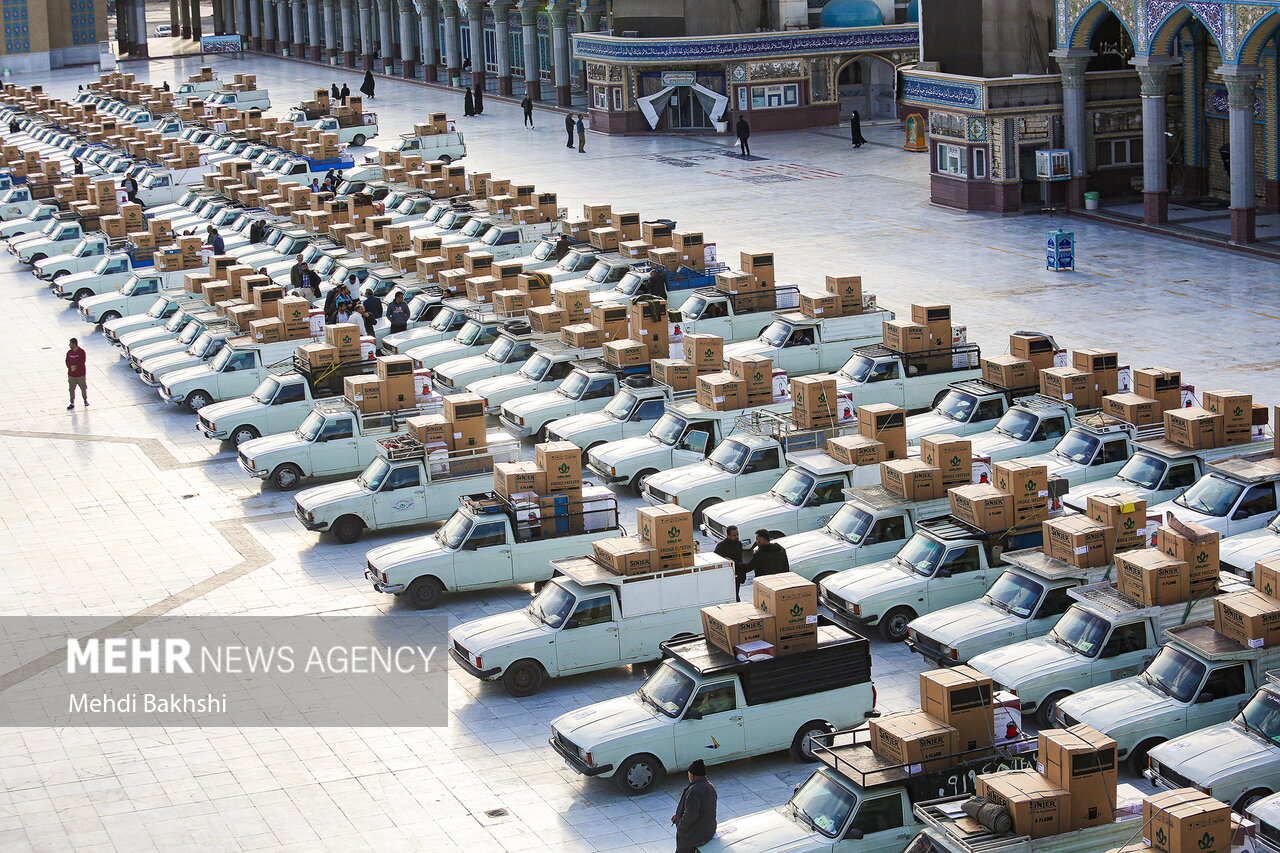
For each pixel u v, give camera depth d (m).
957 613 25.08
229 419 37.78
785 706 22.44
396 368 35.91
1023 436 32.59
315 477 36.31
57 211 65.69
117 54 143.38
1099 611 23.31
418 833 21.45
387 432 35.97
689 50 84.62
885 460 30.30
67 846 21.47
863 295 41.44
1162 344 42.16
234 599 29.77
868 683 22.83
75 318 53.06
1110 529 24.89
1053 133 61.16
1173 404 31.73
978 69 65.38
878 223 60.81
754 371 34.19
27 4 130.38
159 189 70.12
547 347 40.16
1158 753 20.56
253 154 77.44
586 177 73.31
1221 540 27.36
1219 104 60.25
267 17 142.25
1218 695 21.61
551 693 25.52
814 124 87.31
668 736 21.97
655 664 26.38
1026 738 20.12
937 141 63.75
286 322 41.97
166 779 23.25
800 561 27.48
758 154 79.00
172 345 44.34
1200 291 47.88
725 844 19.27
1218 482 28.64
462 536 28.84
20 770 23.66
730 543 27.34
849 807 19.17
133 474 37.31
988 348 42.38
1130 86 61.59
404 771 23.20
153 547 32.62
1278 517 27.38
